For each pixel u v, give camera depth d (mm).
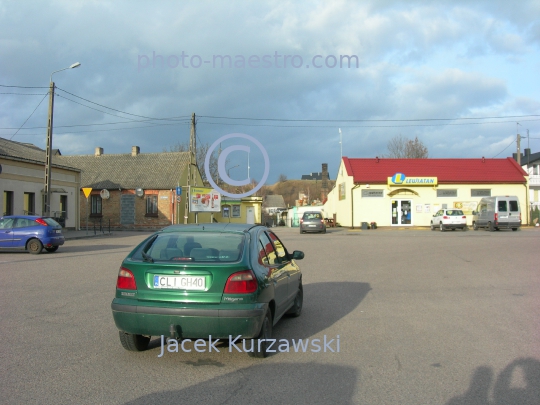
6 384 4652
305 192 97500
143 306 5234
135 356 5637
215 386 4660
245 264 5375
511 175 39562
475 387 4656
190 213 41750
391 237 26484
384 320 7523
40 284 10523
